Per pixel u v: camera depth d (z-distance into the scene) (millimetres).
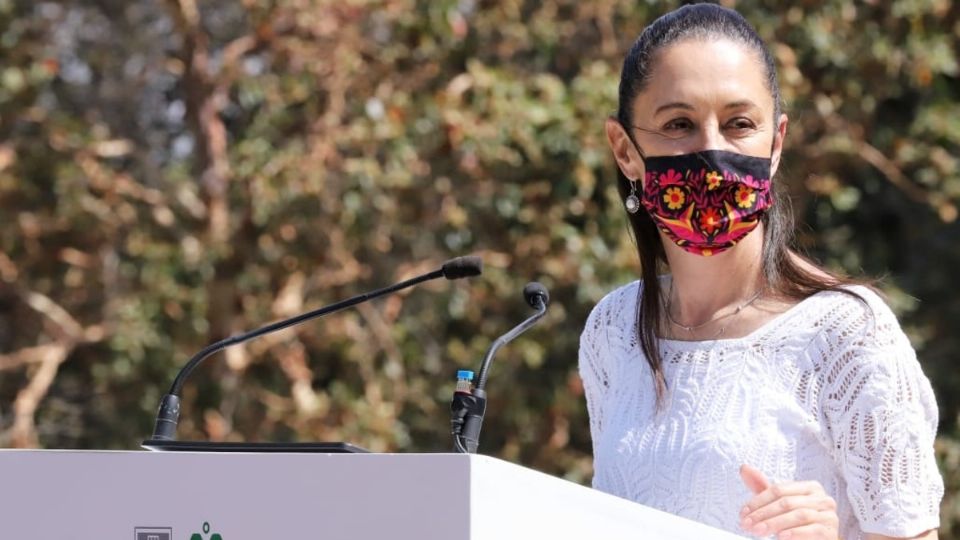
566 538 5906
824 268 8195
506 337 7867
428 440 28578
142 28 29219
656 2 26359
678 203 7930
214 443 6348
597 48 27375
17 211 26922
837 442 7512
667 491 7766
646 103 8055
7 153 25953
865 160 28250
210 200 26281
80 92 28922
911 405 7434
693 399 7898
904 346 7555
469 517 5535
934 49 26953
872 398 7395
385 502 5676
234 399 26438
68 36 28766
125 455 6160
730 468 7594
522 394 28125
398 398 26875
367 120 25250
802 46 26672
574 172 25406
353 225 25734
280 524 5848
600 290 25812
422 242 27484
